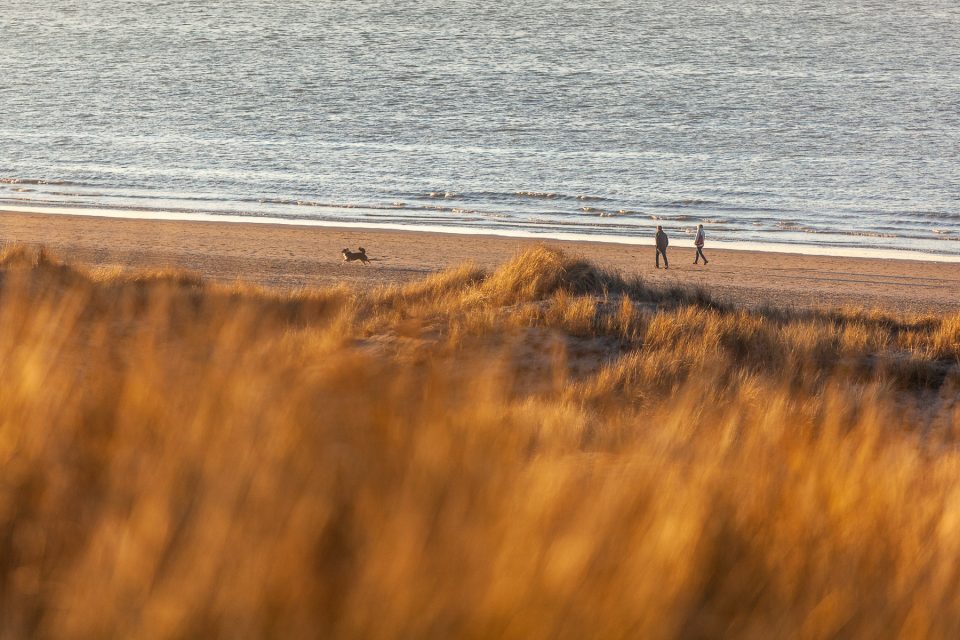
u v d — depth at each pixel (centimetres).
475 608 643
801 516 1028
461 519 741
